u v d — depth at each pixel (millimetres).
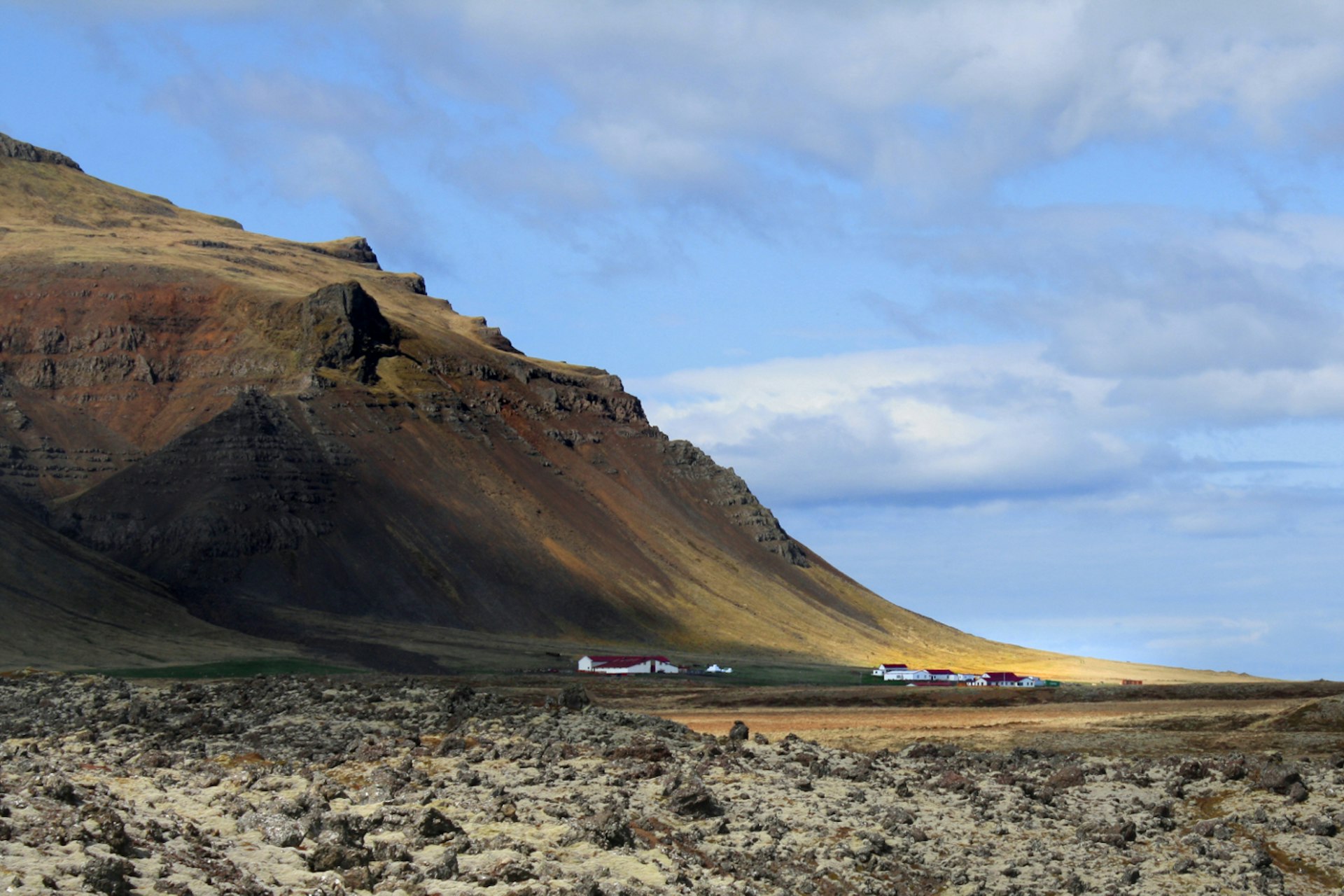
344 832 37781
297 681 76000
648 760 55656
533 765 52844
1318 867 48562
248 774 47781
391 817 40750
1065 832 51312
